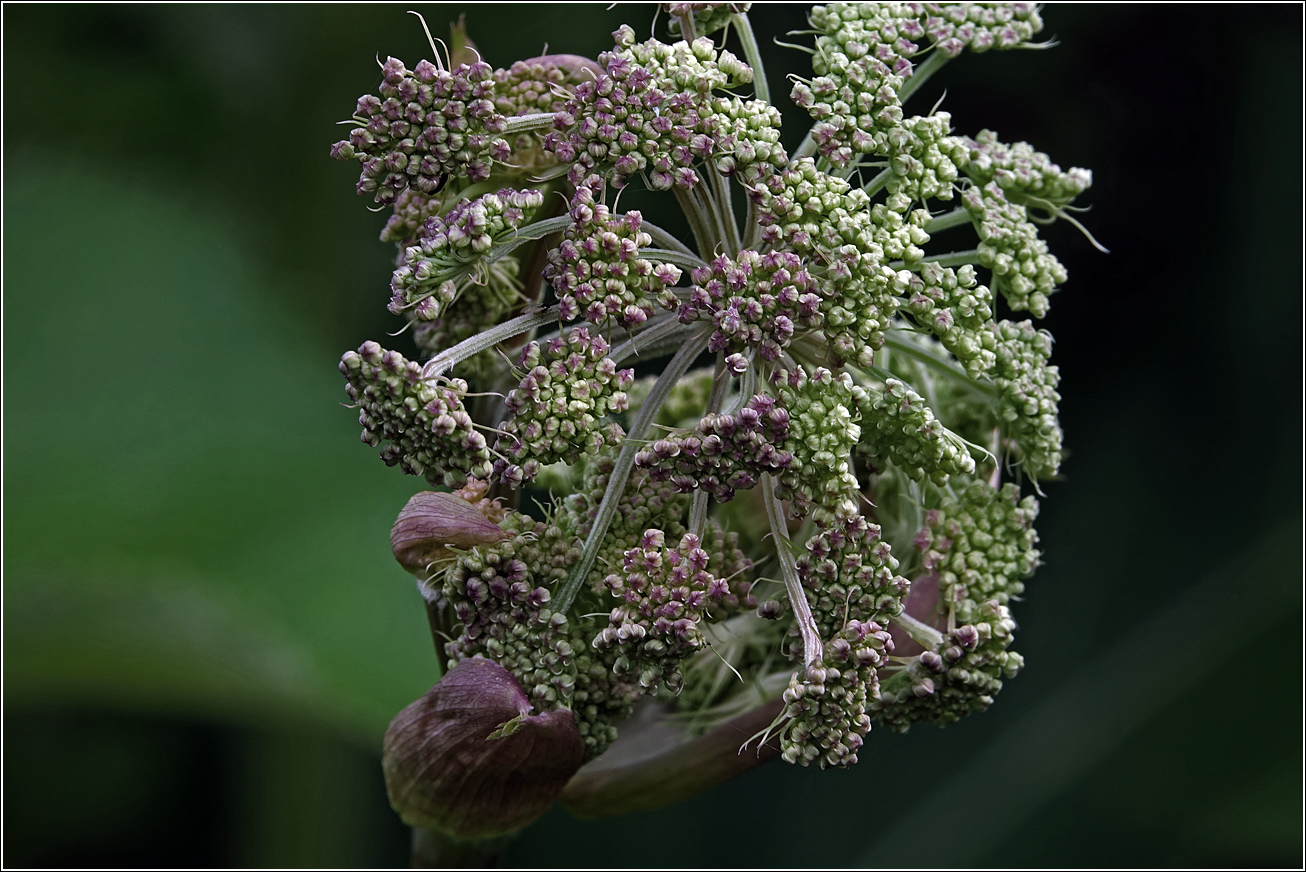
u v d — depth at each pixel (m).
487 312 0.78
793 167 0.75
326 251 1.01
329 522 0.86
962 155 0.76
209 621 0.84
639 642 0.75
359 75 1.01
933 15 0.78
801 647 0.75
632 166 0.75
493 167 0.77
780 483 0.75
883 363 0.78
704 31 0.77
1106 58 1.05
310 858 0.91
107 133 1.02
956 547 0.77
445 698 0.77
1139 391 1.05
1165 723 0.94
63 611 0.84
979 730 1.00
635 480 0.75
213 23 1.00
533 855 1.04
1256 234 1.02
